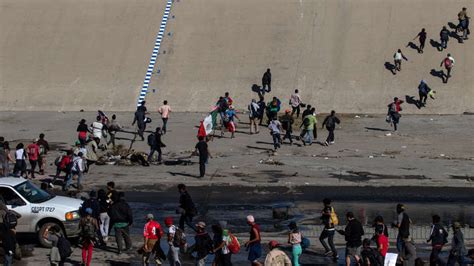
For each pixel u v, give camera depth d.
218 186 46.47
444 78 68.75
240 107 67.12
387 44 72.56
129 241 34.31
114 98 69.31
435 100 66.81
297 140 57.84
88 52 74.19
